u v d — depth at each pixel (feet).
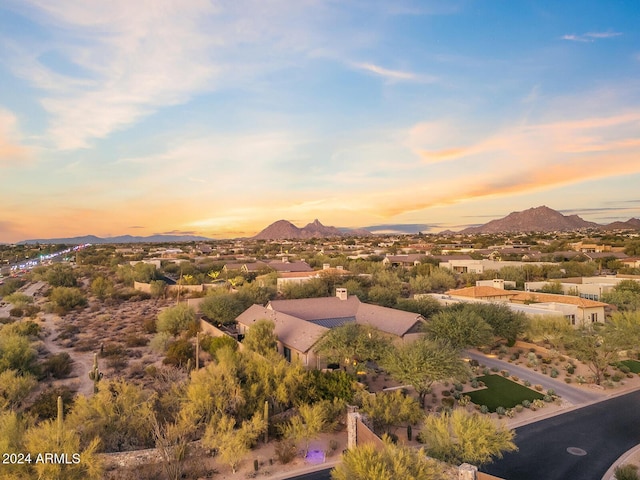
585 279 269.03
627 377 128.26
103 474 71.20
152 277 338.13
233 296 210.38
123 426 86.33
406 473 56.85
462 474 62.59
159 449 77.05
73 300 260.83
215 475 77.10
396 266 402.31
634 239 607.78
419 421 94.12
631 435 90.27
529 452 83.41
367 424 82.94
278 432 90.89
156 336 172.04
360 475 56.85
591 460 80.02
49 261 598.75
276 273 296.51
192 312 198.70
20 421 75.00
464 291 218.59
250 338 134.00
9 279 389.19
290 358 137.90
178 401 94.89
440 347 111.86
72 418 82.53
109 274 395.75
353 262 376.07
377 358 123.44
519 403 108.47
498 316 160.15
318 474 76.59
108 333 196.65
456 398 110.83
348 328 127.03
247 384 99.71
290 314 165.27
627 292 211.61
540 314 167.94
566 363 139.95
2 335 148.56
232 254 609.83
